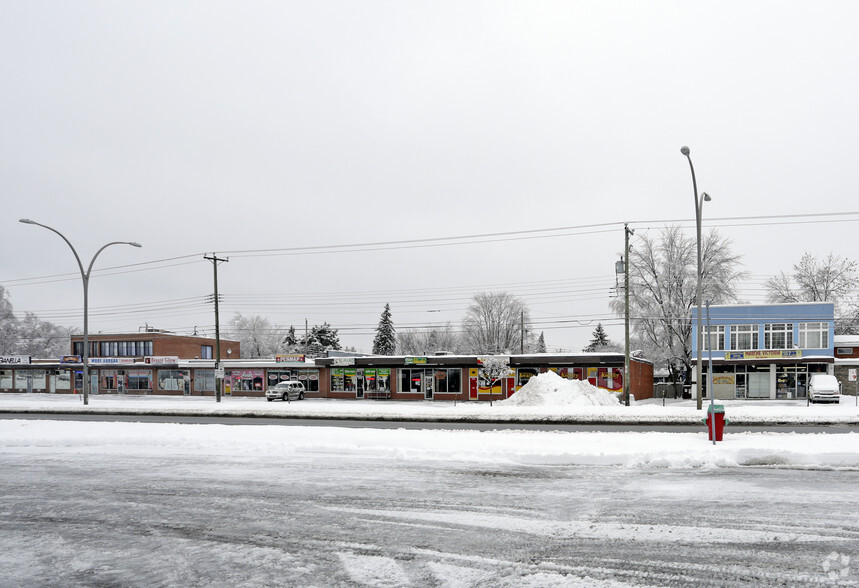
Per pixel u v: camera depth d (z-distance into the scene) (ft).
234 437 61.57
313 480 40.50
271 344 344.69
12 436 66.18
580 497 34.32
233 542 26.66
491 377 155.63
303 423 88.58
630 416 89.81
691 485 37.22
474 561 23.61
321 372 184.24
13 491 38.50
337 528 28.66
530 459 47.52
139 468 46.47
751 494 34.42
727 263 174.70
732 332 167.73
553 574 22.00
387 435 60.08
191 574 22.71
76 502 35.06
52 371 232.12
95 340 233.14
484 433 61.46
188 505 33.78
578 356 156.25
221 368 157.79
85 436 64.28
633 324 179.52
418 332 359.05
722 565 22.70
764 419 82.53
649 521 28.89
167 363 209.77
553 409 104.22
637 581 21.21
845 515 29.58
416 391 171.83
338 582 21.58
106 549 25.96
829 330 160.35
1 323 301.43
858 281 204.44
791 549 24.47
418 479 40.52
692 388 170.19
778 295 214.69
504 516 30.35
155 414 112.16
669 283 176.45
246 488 38.19
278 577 22.22
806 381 160.97
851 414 88.33
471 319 289.74
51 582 22.09
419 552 24.85
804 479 38.78
